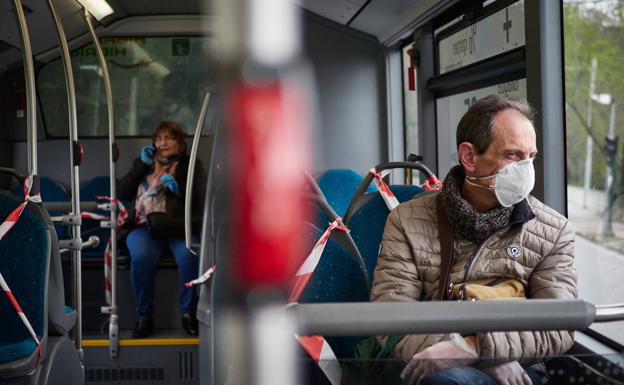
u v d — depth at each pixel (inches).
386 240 94.4
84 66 273.6
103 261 239.3
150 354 214.7
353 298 100.0
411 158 232.5
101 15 256.5
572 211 123.6
